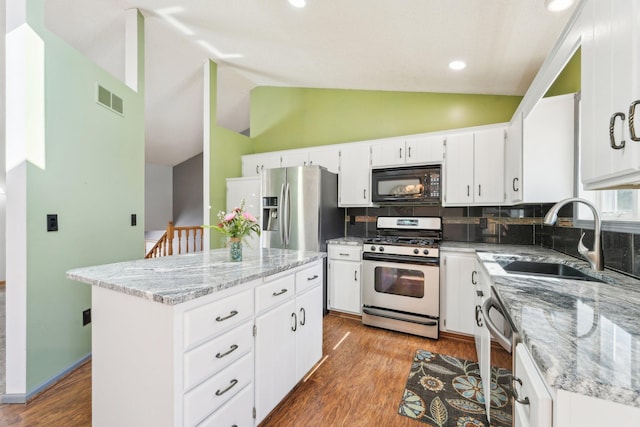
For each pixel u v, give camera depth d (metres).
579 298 1.06
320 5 2.03
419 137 3.07
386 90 3.64
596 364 0.60
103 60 3.43
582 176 1.12
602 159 0.97
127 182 2.58
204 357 1.21
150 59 3.56
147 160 6.67
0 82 3.32
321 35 2.47
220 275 1.43
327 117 4.05
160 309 1.13
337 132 3.97
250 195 3.81
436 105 3.38
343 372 2.12
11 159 1.72
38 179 1.80
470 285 2.60
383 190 3.18
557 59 1.50
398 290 2.84
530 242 2.84
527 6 1.65
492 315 1.29
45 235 1.85
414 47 2.37
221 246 3.85
